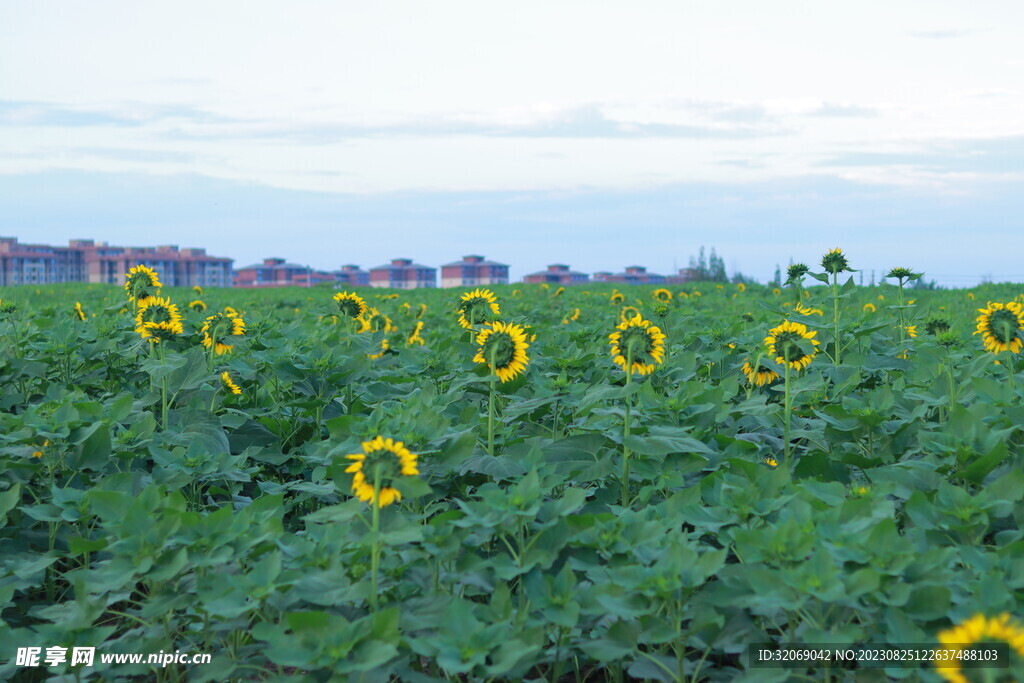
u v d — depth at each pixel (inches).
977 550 127.6
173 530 126.0
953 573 111.0
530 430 231.1
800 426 212.4
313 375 241.8
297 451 231.1
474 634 109.3
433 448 163.5
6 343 280.2
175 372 239.0
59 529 175.2
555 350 284.4
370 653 103.7
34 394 251.6
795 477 183.5
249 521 131.9
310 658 102.7
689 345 319.9
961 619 104.4
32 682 144.7
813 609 117.4
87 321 348.5
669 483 164.6
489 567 137.8
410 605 125.3
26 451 179.9
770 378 233.3
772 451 202.4
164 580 125.0
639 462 174.6
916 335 322.7
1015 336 217.3
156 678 139.7
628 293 802.8
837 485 140.0
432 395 211.2
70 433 185.6
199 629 139.6
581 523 136.9
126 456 188.4
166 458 183.3
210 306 569.0
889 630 105.2
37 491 188.1
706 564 114.3
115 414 202.4
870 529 119.2
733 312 539.2
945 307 545.3
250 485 214.5
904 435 191.2
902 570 108.0
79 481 181.3
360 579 129.0
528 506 133.2
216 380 277.4
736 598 111.7
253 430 233.9
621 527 133.3
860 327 283.3
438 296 853.2
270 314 541.6
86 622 125.6
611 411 175.3
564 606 119.8
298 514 208.4
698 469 173.3
